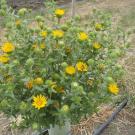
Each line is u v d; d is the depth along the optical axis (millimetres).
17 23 445
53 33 427
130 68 811
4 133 640
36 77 429
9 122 659
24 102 421
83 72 432
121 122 670
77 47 437
